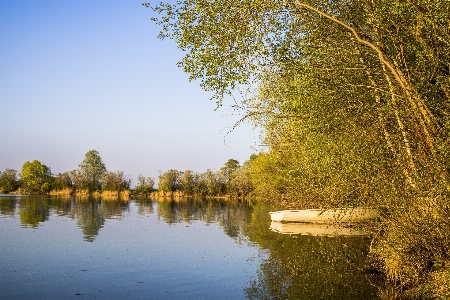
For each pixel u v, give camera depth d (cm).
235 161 7862
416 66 941
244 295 972
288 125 1396
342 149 1002
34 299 950
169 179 7019
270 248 1597
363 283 1010
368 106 993
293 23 1043
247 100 1188
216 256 1444
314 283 1038
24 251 1516
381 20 859
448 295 736
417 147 818
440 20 741
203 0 875
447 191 699
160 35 926
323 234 1961
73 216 2911
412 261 857
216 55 923
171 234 2023
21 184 7888
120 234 1998
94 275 1168
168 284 1076
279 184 2706
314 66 1036
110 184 7256
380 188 858
